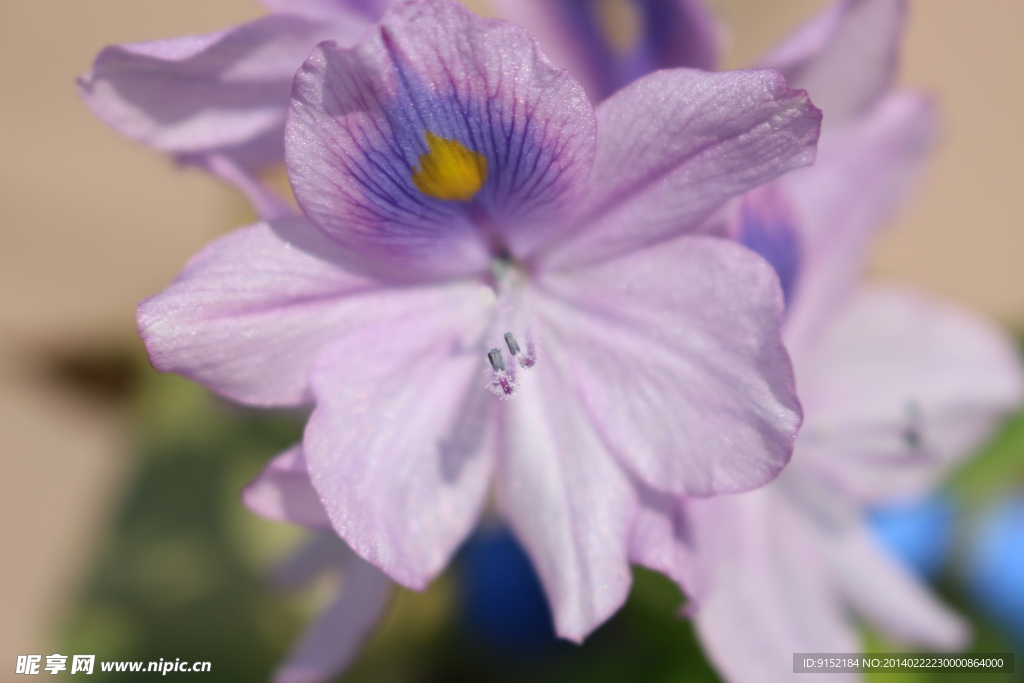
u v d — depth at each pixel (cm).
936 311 23
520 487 20
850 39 20
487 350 20
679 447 19
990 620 25
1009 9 37
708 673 24
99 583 27
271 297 19
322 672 20
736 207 19
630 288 19
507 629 25
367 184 19
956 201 36
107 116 19
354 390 19
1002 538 25
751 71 18
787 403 19
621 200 19
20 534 36
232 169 20
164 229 39
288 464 19
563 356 20
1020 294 34
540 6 20
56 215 38
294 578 22
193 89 19
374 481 19
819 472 22
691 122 18
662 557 19
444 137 19
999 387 23
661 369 19
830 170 21
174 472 29
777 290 19
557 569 19
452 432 20
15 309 37
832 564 22
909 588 22
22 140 39
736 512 21
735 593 21
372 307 20
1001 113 36
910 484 23
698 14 19
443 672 26
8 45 39
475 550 25
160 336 19
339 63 18
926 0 38
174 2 39
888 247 35
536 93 18
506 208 19
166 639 27
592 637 25
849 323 23
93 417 38
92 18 39
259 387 19
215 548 28
